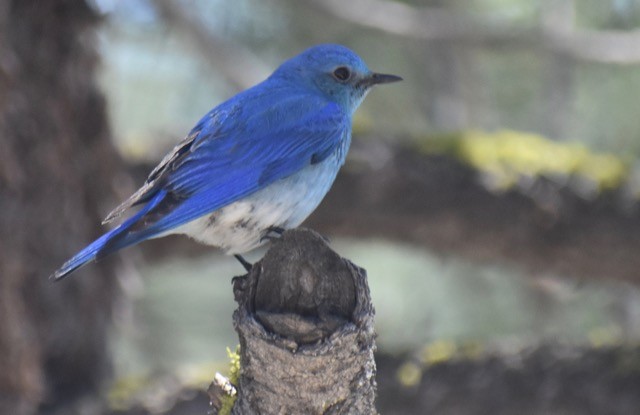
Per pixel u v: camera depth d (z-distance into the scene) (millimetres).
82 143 12625
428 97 18547
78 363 12703
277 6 17766
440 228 13836
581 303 16609
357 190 13695
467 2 18500
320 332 6723
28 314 12227
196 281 16812
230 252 9094
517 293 16688
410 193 13719
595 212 13391
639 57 17266
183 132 14742
